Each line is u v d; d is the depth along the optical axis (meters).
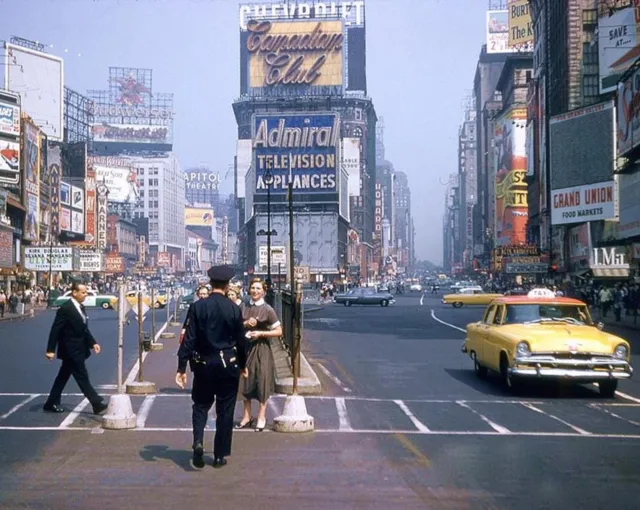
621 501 7.14
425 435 10.40
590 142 58.72
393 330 34.72
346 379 17.09
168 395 14.28
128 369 19.06
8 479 7.83
